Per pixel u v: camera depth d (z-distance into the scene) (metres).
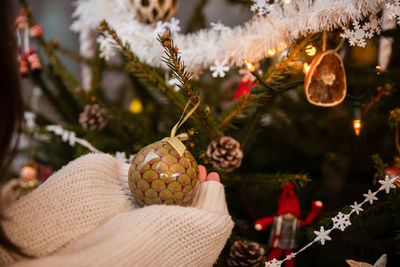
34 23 0.93
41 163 1.02
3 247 0.51
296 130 1.01
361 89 0.85
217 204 0.61
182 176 0.59
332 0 0.62
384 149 0.93
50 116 1.27
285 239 0.68
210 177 0.65
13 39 0.49
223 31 0.71
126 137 0.90
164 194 0.59
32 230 0.53
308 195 1.00
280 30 0.66
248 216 0.88
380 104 0.77
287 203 0.70
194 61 0.72
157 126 1.00
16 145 0.51
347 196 0.96
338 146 0.97
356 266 0.64
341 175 0.90
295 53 0.67
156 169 0.59
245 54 0.68
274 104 0.98
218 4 1.67
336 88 0.64
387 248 0.73
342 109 0.97
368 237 0.75
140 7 0.78
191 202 0.62
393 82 0.70
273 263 0.62
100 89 0.96
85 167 0.59
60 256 0.49
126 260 0.51
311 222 0.73
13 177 0.99
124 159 0.78
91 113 0.83
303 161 1.10
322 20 0.63
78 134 0.91
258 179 0.77
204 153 0.71
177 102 0.75
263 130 1.00
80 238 0.56
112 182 0.62
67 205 0.56
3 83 0.48
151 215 0.55
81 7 0.84
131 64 0.74
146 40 0.76
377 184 0.69
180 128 0.77
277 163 1.11
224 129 0.78
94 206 0.58
